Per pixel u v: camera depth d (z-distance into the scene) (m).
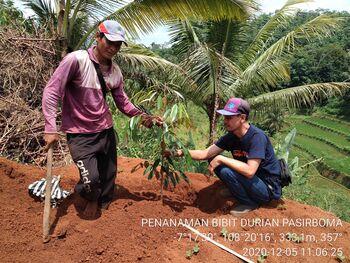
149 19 7.02
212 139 7.37
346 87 9.60
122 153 5.42
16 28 6.57
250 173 3.19
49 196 2.61
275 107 10.04
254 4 6.66
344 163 29.44
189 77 8.93
